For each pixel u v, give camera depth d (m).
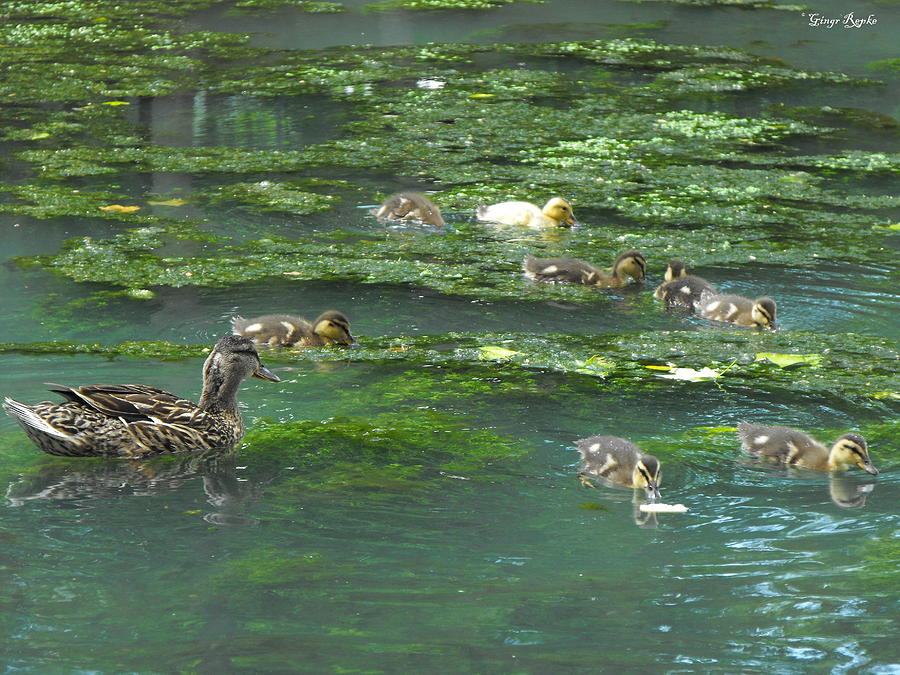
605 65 30.88
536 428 11.06
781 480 10.07
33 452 10.45
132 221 18.06
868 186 20.98
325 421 11.21
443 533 8.85
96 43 32.06
